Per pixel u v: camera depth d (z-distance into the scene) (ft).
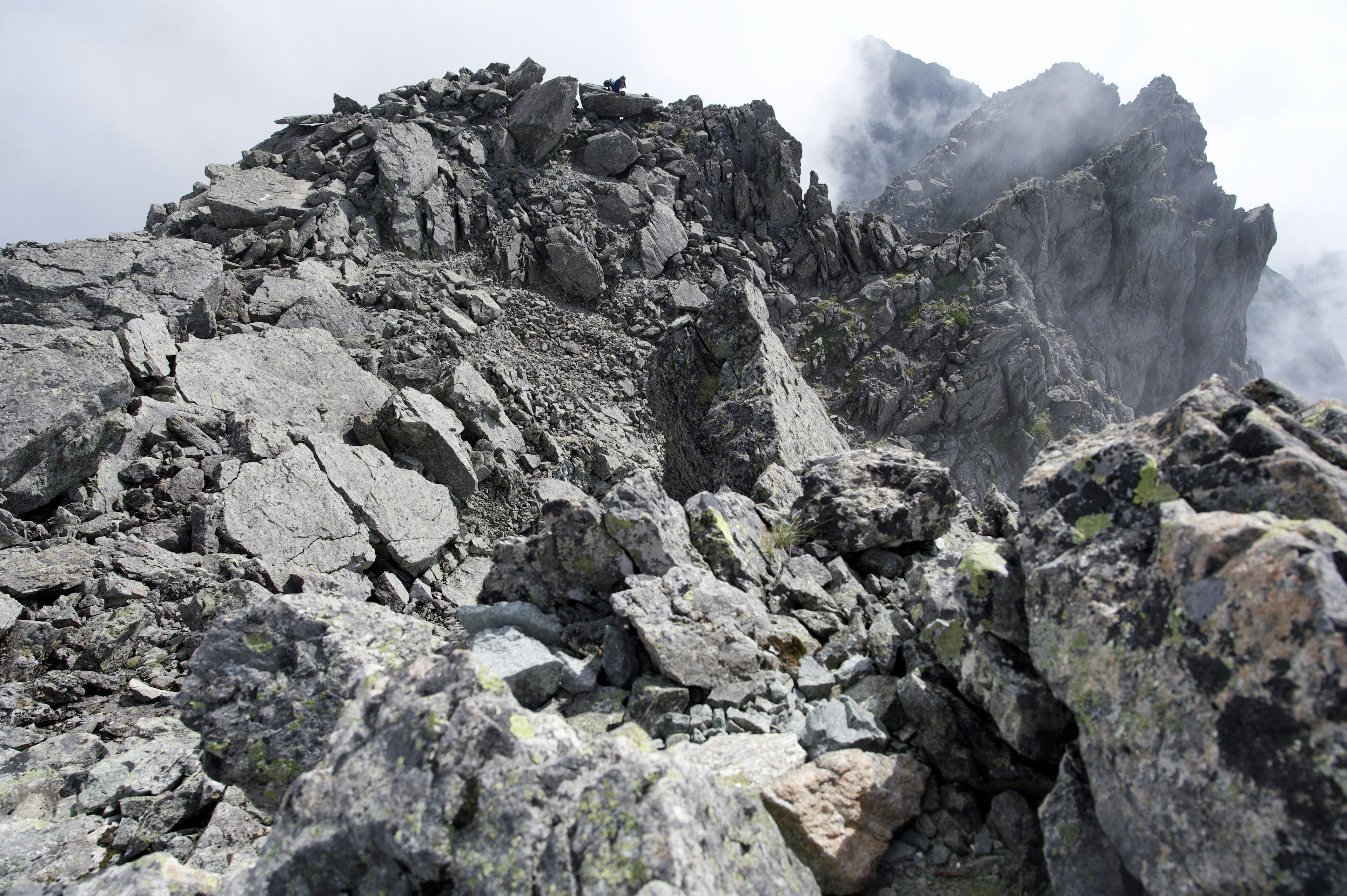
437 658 12.91
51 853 17.67
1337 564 9.98
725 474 46.50
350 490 43.80
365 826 10.80
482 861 10.23
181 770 20.68
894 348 102.73
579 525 19.77
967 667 15.06
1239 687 9.88
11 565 31.48
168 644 30.25
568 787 10.87
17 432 34.19
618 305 84.89
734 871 10.97
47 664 28.60
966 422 101.50
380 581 42.11
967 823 14.76
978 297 106.83
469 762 11.04
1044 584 13.19
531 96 100.07
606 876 9.71
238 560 36.06
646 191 98.58
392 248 81.41
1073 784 12.23
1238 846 9.53
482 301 76.13
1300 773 9.17
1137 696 11.13
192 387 46.16
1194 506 12.48
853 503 25.73
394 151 84.64
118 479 39.06
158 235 71.61
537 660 17.43
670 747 15.84
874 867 13.64
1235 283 140.87
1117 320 129.39
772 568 23.89
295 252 72.49
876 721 16.60
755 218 108.78
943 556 21.77
